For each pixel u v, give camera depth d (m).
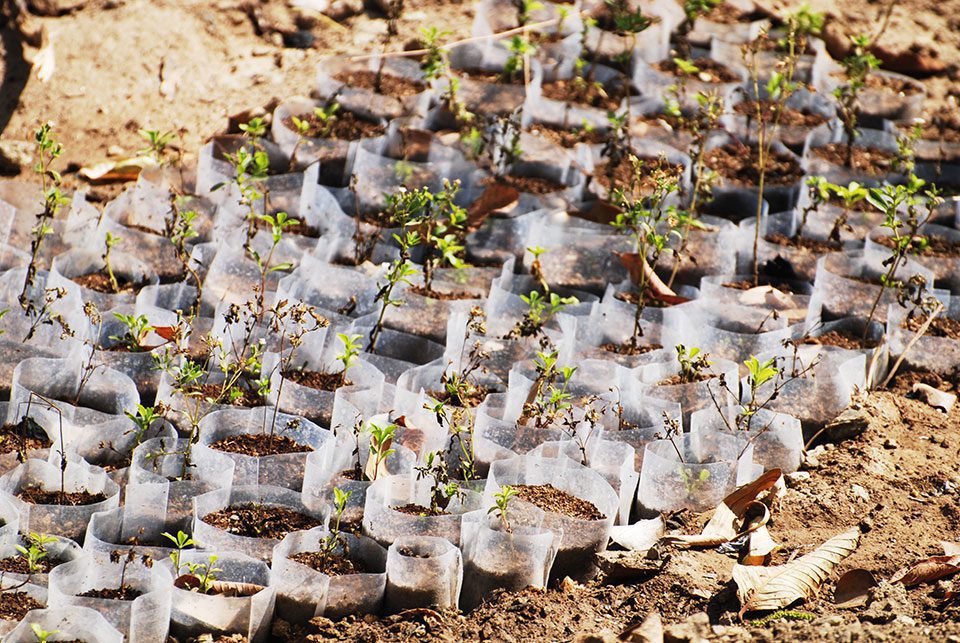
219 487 2.50
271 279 2.77
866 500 2.52
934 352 2.74
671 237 2.85
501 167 3.02
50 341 2.67
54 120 3.09
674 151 3.00
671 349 2.71
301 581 2.39
